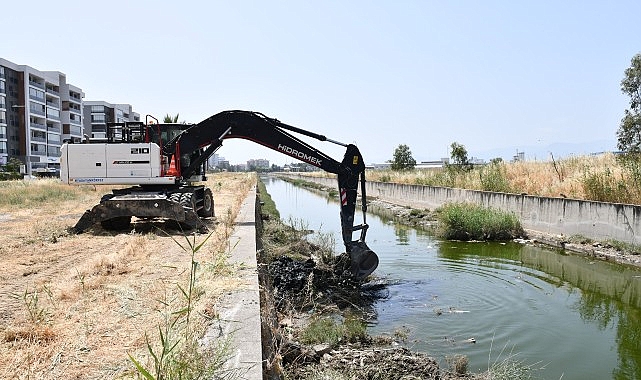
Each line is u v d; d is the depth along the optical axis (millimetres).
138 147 13617
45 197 23875
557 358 7586
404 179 39406
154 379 3109
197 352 3799
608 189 17297
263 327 5719
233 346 4383
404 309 10039
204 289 6043
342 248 16641
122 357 4230
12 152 66812
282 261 12234
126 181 13641
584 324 9180
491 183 24781
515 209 20703
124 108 106688
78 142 14078
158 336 4652
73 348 4441
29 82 69375
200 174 15375
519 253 16141
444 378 6566
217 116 14078
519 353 7773
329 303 10156
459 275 12977
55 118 78062
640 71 20000
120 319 5215
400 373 6449
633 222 14680
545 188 21031
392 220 27031
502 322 9242
